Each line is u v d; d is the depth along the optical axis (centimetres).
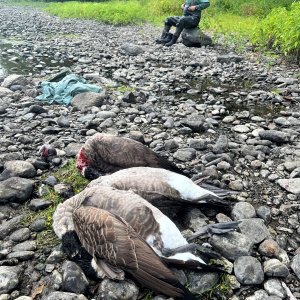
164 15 573
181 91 258
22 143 182
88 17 608
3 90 249
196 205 134
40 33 471
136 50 353
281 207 139
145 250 101
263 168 163
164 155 171
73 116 215
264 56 336
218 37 405
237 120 210
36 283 109
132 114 216
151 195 126
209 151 176
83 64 322
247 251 114
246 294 106
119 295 103
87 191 121
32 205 137
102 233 104
